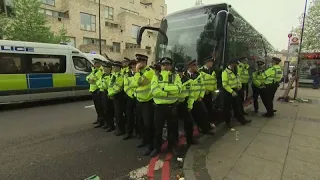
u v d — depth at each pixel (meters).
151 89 4.03
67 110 8.47
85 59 10.80
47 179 3.44
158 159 4.16
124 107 5.49
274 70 6.68
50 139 5.21
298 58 10.32
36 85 8.98
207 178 3.32
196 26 6.31
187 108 4.54
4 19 15.57
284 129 5.59
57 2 26.05
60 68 9.73
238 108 6.08
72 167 3.83
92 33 27.95
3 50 8.09
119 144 4.93
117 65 5.30
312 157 3.94
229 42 6.07
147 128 4.42
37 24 16.62
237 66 6.10
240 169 3.55
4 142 4.99
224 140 4.88
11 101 8.36
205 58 5.78
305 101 9.68
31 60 8.82
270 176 3.31
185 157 4.09
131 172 3.68
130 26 32.38
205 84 5.39
